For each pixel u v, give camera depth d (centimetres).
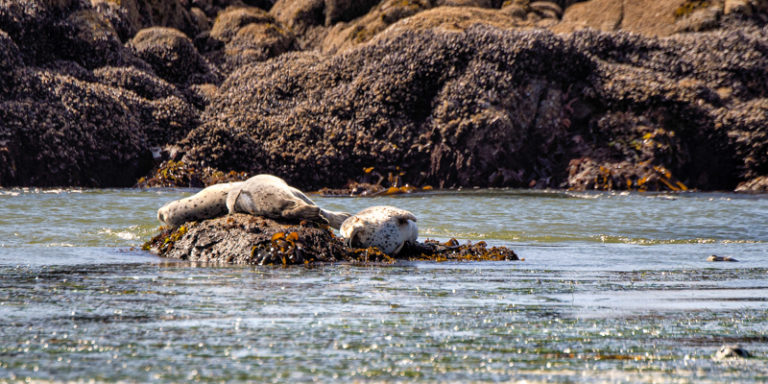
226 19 14212
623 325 1981
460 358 1633
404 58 10712
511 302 2330
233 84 11856
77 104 9425
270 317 2028
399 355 1650
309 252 3428
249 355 1631
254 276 2864
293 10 14988
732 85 10612
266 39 13638
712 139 9956
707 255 3900
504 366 1573
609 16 13275
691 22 12456
